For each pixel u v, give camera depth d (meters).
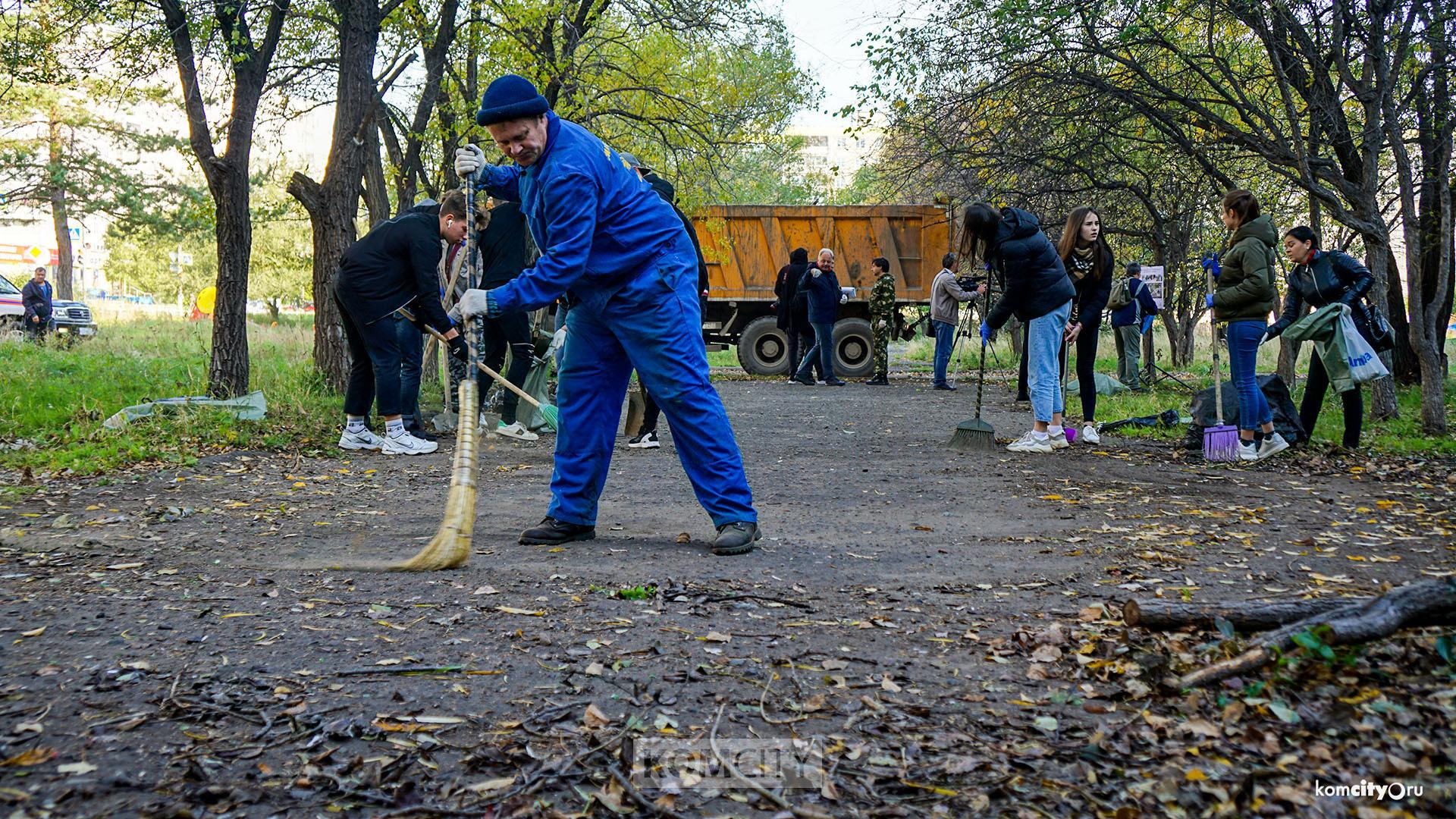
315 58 13.59
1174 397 14.98
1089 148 16.16
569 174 4.69
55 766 2.59
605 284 4.93
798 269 18.23
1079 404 13.60
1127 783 2.57
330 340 11.98
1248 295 8.41
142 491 6.69
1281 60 12.22
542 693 3.15
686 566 4.71
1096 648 3.47
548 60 13.21
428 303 8.49
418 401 9.34
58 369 13.52
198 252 45.06
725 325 21.25
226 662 3.36
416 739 2.80
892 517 6.07
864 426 11.19
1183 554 5.06
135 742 2.75
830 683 3.25
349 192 11.91
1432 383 10.48
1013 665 3.41
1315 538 5.43
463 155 5.28
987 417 12.28
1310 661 3.17
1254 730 2.78
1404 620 3.22
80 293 57.22
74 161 33.59
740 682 3.26
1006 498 6.73
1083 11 13.05
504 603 4.06
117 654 3.41
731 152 18.30
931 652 3.55
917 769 2.67
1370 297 11.55
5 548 4.96
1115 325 16.34
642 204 4.93
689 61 16.81
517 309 4.73
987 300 9.30
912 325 21.20
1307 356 27.02
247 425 9.55
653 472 7.71
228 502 6.35
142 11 11.09
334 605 4.02
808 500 6.63
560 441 5.23
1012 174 17.86
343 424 9.92
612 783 2.57
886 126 17.38
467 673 3.30
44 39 11.43
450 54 13.40
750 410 13.01
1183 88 14.08
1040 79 14.95
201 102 10.70
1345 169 13.65
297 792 2.51
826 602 4.16
